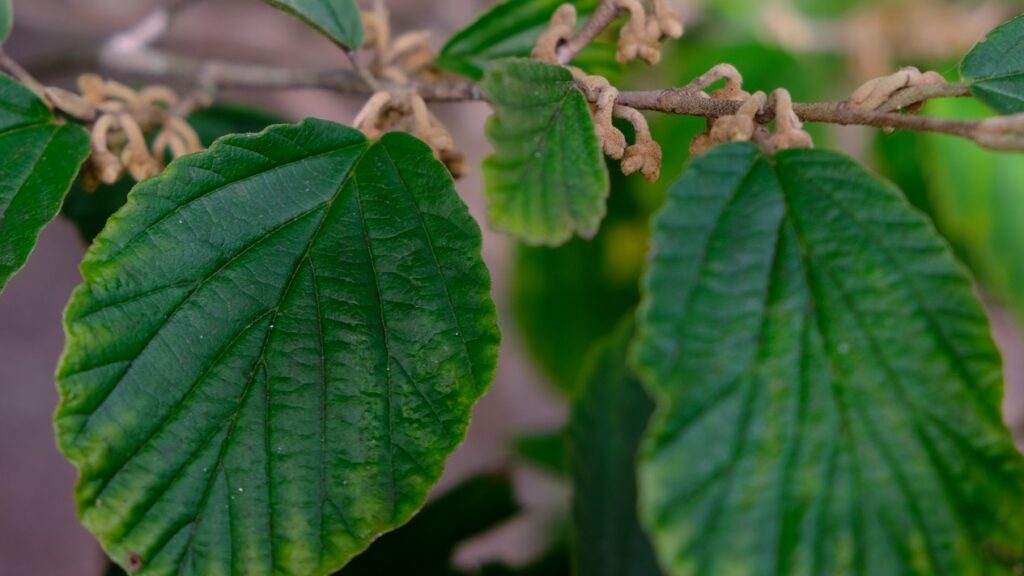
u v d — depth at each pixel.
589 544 0.51
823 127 0.63
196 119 0.53
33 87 0.43
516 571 0.60
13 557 1.01
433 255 0.40
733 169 0.38
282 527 0.40
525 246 0.76
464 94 0.45
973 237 0.58
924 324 0.37
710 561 0.35
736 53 0.65
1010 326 1.09
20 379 1.08
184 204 0.40
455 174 0.45
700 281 0.36
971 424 0.36
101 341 0.39
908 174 0.65
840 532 0.36
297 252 0.40
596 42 0.48
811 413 0.36
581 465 0.52
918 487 0.36
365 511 0.40
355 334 0.40
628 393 0.52
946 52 0.66
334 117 1.11
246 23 1.06
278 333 0.40
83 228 0.50
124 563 0.39
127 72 0.62
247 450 0.40
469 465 1.13
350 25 0.44
